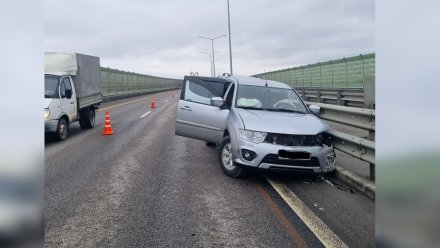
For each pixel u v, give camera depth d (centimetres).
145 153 878
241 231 409
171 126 1470
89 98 1379
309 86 2630
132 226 420
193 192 558
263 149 589
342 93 1590
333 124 1348
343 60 2069
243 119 635
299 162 591
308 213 467
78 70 1246
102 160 791
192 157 831
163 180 626
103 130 1348
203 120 751
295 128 614
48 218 443
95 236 391
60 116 1054
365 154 580
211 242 380
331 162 628
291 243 378
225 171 667
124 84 4297
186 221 437
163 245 371
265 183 618
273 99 746
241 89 752
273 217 454
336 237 393
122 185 592
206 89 783
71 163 758
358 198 534
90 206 488
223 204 502
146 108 2573
